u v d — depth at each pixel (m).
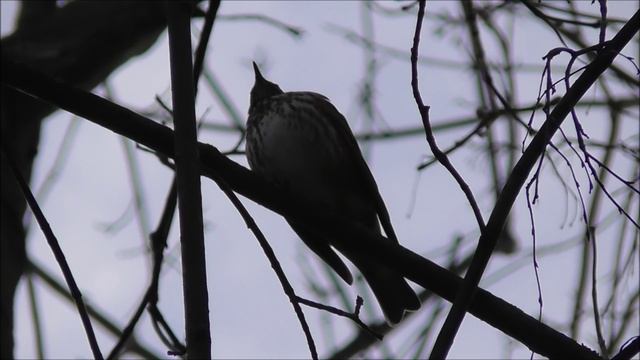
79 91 6.68
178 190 5.86
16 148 9.52
